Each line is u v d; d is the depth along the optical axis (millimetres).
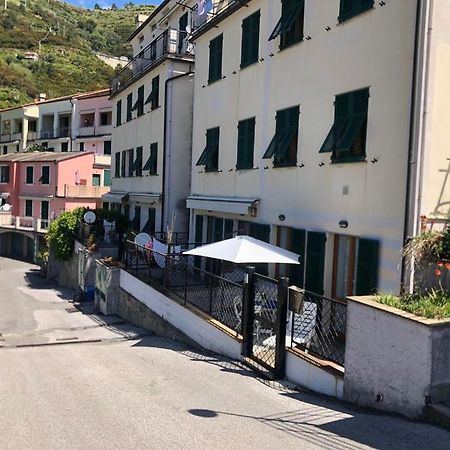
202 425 5895
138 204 26578
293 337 8578
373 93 10094
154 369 9398
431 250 7707
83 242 26219
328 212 11344
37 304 22859
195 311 12195
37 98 83750
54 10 145000
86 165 45438
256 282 9930
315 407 6629
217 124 17328
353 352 6723
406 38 9328
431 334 5539
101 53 121250
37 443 5418
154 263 16594
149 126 24984
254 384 8039
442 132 9133
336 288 11305
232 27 16328
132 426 5906
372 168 10055
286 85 13148
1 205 47875
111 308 18516
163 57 22594
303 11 12539
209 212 17828
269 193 13883
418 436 5199
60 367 9867
